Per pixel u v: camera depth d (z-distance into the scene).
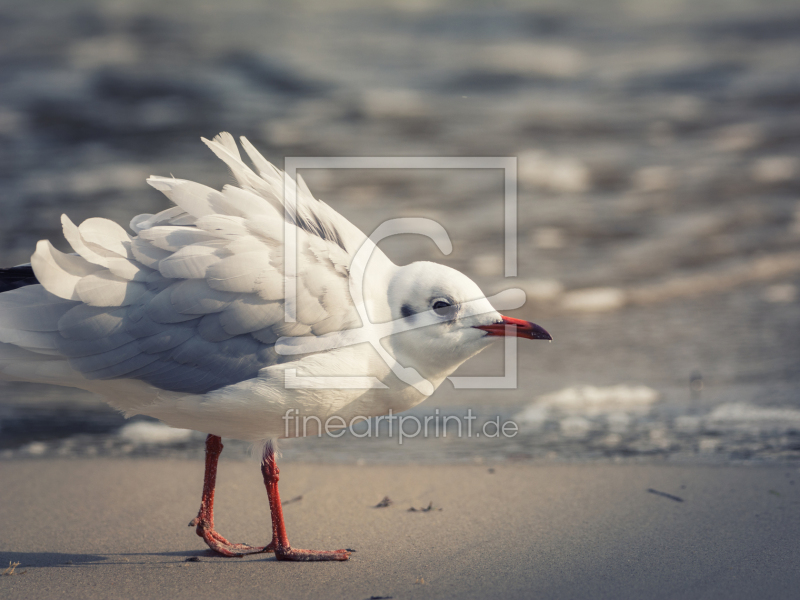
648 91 20.61
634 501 5.88
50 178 14.98
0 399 8.55
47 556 5.07
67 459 6.91
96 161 15.84
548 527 5.44
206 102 18.92
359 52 22.92
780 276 12.15
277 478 5.15
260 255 4.82
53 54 21.38
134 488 6.29
